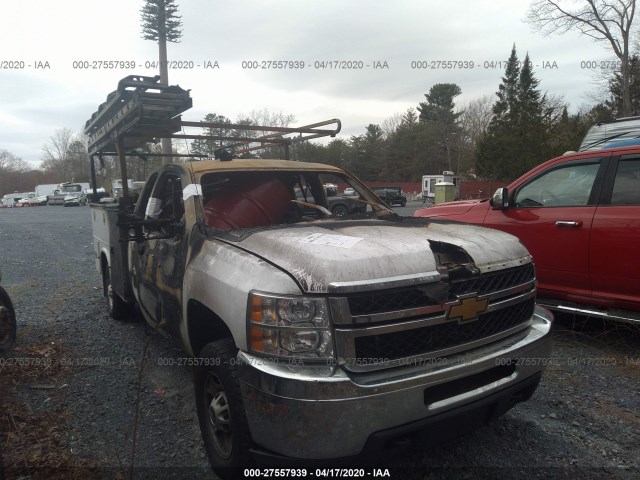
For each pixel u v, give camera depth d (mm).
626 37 24391
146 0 29516
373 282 2215
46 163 89500
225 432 2641
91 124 5766
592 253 4773
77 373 4211
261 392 2213
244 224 3705
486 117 66188
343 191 4656
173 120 4367
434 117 71125
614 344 4887
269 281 2309
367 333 2188
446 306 2369
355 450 2164
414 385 2227
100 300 6867
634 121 7562
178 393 3848
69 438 3180
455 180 41875
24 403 3643
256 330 2273
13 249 12695
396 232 2816
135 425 3182
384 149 72562
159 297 3719
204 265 2859
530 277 2934
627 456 2996
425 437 2354
